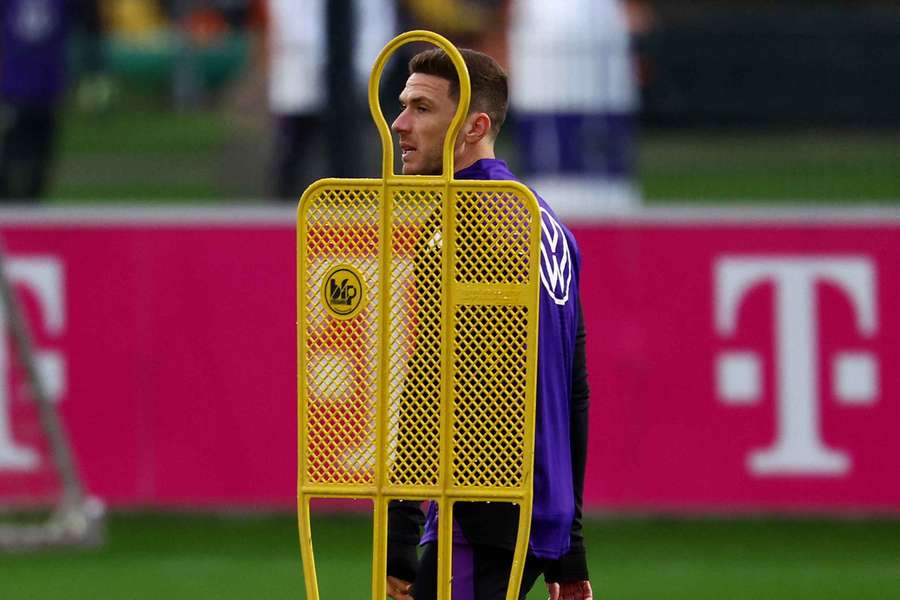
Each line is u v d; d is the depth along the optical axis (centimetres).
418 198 1366
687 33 8325
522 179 4300
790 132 8431
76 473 2920
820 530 3188
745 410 2933
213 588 2653
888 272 2905
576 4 4244
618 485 2942
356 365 1391
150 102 9969
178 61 9981
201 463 2972
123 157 7844
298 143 4578
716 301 2930
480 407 1378
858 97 8300
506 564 1427
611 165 4256
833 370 2919
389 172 1365
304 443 1395
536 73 4256
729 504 2938
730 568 2833
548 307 1417
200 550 2966
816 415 2923
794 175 7656
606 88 4244
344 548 2978
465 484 1380
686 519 3297
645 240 2930
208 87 10025
